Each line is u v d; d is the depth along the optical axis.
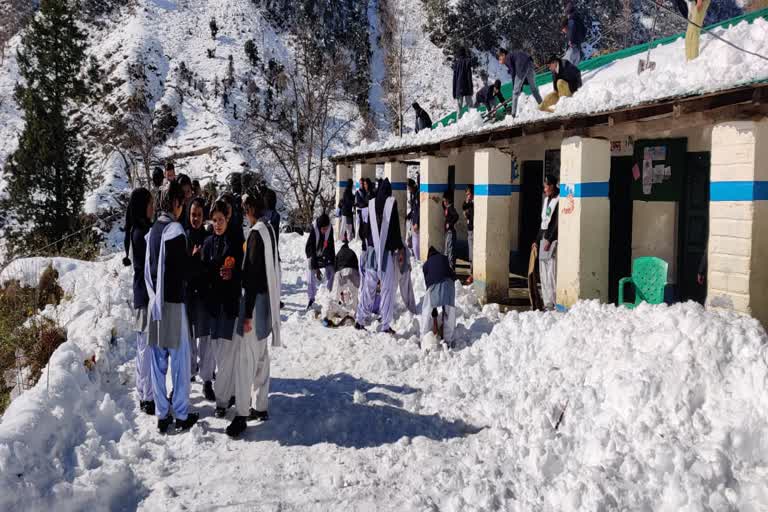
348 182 19.39
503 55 12.82
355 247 17.09
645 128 7.70
